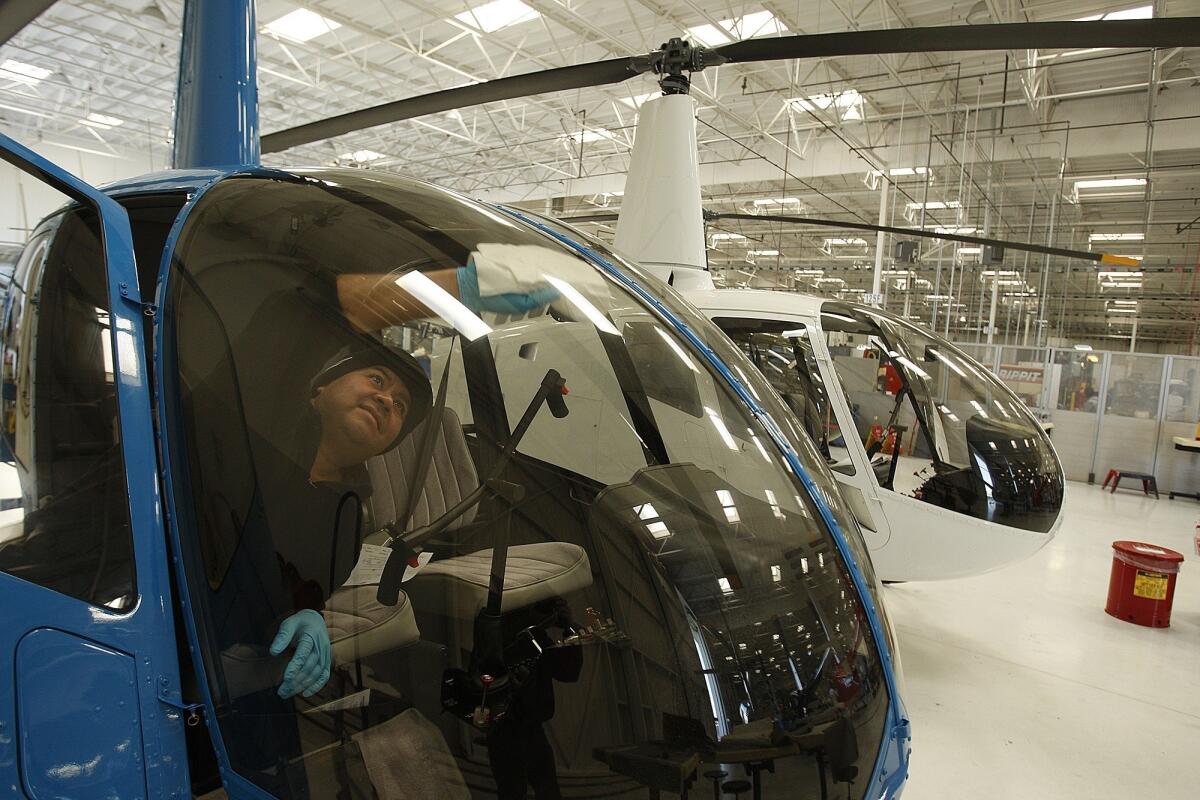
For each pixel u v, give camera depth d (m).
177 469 0.85
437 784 0.84
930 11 6.79
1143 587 3.73
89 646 0.73
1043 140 9.17
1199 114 8.04
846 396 3.13
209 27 1.76
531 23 7.59
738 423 1.16
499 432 1.22
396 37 7.71
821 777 0.86
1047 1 6.21
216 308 0.96
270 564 0.89
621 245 3.04
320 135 2.87
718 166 11.88
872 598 1.04
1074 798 2.25
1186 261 15.84
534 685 0.90
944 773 2.35
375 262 1.13
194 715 0.80
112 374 0.82
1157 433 7.80
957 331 20.41
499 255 1.22
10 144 0.81
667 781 0.82
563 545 1.06
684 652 0.90
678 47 2.70
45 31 8.75
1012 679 3.07
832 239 16.19
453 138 12.34
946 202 11.11
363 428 1.05
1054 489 3.00
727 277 23.42
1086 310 23.19
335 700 0.86
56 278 0.88
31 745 0.68
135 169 15.34
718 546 1.02
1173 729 2.70
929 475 3.02
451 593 0.99
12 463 0.81
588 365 1.20
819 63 8.04
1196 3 6.16
